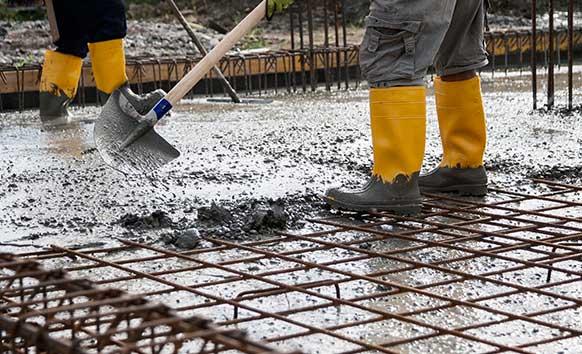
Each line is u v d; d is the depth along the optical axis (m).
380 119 4.87
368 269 4.00
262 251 4.04
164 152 5.67
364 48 4.88
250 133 8.04
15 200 5.55
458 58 5.26
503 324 3.30
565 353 3.01
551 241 4.21
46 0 7.37
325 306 3.25
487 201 5.28
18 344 2.69
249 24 5.32
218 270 4.03
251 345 2.02
